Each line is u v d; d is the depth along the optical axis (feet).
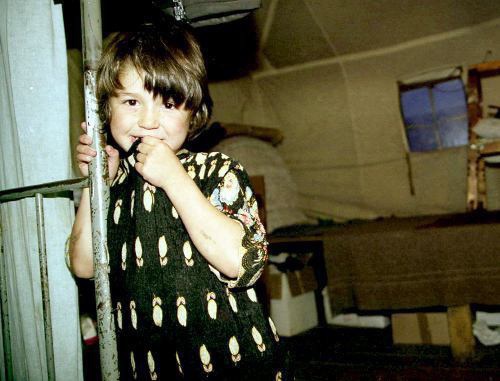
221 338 3.00
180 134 3.29
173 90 3.13
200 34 13.56
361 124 15.90
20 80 4.75
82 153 3.36
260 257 2.91
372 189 16.10
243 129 15.12
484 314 9.96
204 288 3.05
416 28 13.62
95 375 7.39
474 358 8.82
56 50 4.89
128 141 3.29
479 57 13.69
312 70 15.65
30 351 4.60
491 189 13.60
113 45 3.28
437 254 8.72
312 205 17.19
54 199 4.71
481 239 8.34
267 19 13.70
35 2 4.85
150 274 3.09
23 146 4.70
